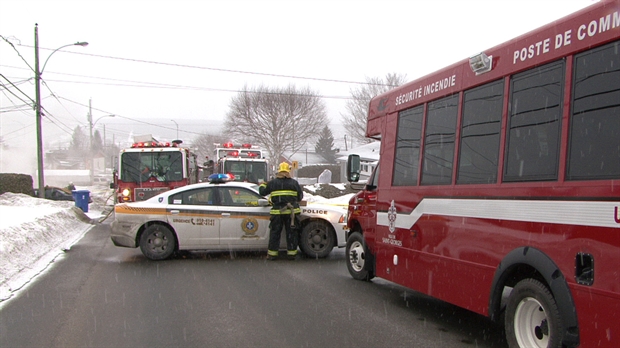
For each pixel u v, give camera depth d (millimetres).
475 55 5270
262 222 10734
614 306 3553
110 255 11297
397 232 6719
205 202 10680
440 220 5730
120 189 16859
